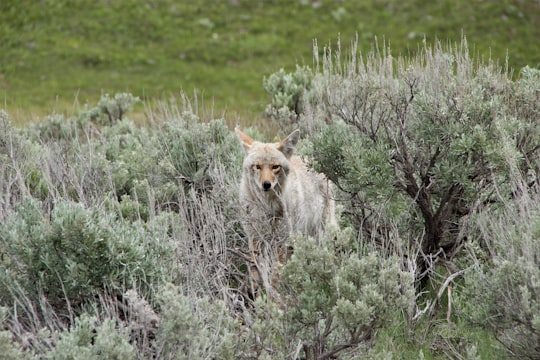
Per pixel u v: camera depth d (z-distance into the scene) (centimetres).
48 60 9344
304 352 2011
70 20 10356
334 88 3566
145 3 10912
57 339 1712
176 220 2598
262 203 2669
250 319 1978
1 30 10031
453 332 2209
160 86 8644
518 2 10306
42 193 2861
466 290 2064
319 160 2456
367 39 9644
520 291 1792
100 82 8738
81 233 1905
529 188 2316
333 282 1859
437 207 2741
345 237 2000
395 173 2438
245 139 2864
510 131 2270
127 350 1612
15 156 3073
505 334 1916
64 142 3841
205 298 1847
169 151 3316
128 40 10012
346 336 1942
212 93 8250
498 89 2703
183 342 1717
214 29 10419
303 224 2767
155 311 1955
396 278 1862
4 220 2264
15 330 1795
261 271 2223
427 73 3106
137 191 2945
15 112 6594
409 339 2172
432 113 2356
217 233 2427
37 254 1923
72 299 1967
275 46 9875
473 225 2433
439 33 9594
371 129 2475
